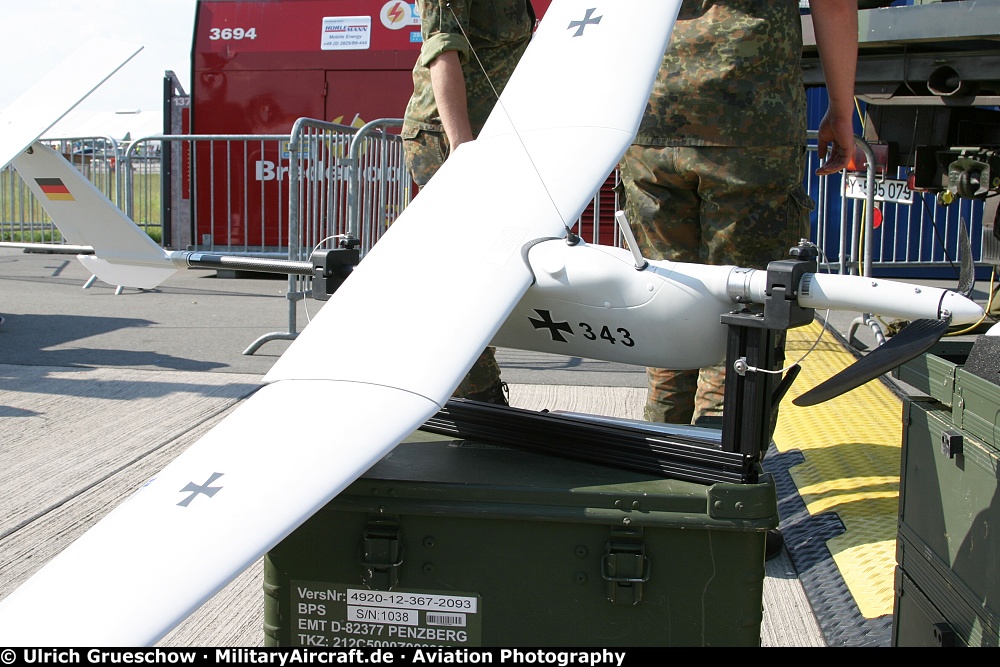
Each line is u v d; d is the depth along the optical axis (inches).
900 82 167.8
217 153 387.2
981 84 166.1
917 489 80.4
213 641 100.1
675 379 114.6
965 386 72.3
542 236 75.2
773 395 72.0
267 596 73.9
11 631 52.8
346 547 71.6
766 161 100.8
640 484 69.8
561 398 194.5
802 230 105.3
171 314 296.7
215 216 390.0
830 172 111.1
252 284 379.2
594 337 74.1
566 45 91.5
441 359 66.6
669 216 109.2
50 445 160.6
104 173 384.8
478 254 75.0
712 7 100.9
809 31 162.1
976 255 340.8
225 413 181.0
